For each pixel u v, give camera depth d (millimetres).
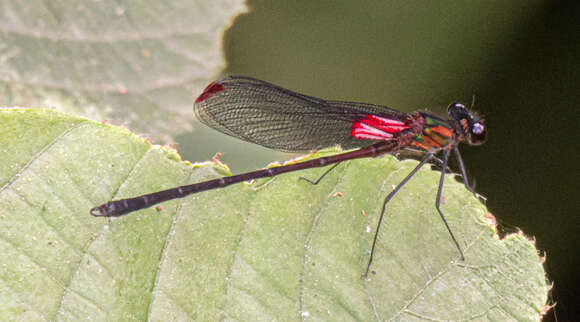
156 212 355
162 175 356
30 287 350
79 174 354
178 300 353
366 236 358
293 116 365
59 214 353
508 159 369
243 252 355
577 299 360
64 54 369
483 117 369
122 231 354
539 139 370
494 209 367
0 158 352
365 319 355
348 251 357
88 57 369
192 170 357
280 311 354
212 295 354
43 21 369
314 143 366
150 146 357
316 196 359
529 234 364
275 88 363
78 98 367
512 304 357
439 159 366
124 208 353
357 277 357
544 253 360
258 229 356
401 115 366
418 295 357
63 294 350
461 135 366
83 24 370
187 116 368
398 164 363
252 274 355
